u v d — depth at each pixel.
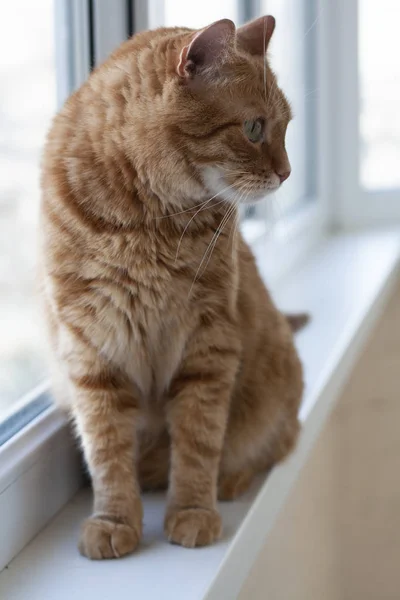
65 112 1.16
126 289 1.15
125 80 1.12
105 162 1.10
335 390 1.71
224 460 1.33
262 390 1.35
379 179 2.79
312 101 2.53
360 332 1.93
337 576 2.48
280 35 2.26
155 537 1.14
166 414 1.26
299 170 2.53
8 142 1.29
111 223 1.11
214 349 1.20
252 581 1.46
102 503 1.14
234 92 1.16
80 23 1.36
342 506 2.53
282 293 2.10
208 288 1.17
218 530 1.13
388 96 2.76
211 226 1.19
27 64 1.33
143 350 1.21
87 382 1.17
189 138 1.12
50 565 1.07
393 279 2.40
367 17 2.65
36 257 1.28
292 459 1.45
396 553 2.60
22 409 1.25
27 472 1.12
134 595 1.00
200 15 1.82
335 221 2.77
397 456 2.57
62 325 1.16
